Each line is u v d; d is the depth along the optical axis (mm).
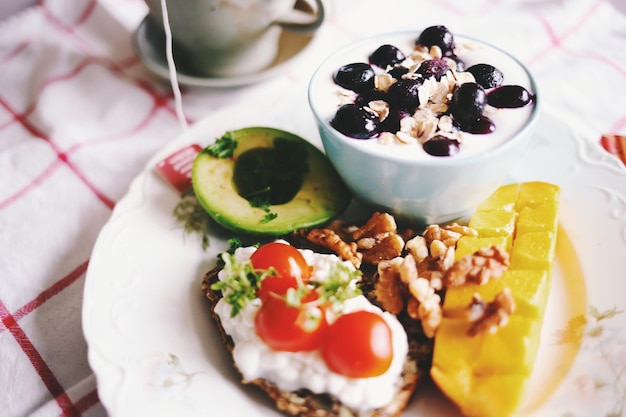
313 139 451
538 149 427
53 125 478
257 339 331
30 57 528
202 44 466
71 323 383
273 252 346
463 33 537
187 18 443
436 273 355
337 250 381
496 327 323
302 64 516
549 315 362
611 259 372
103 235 389
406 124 364
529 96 371
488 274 341
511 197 400
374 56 399
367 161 364
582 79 500
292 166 425
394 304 349
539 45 528
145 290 371
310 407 326
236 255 370
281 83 504
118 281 373
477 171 358
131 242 392
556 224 381
